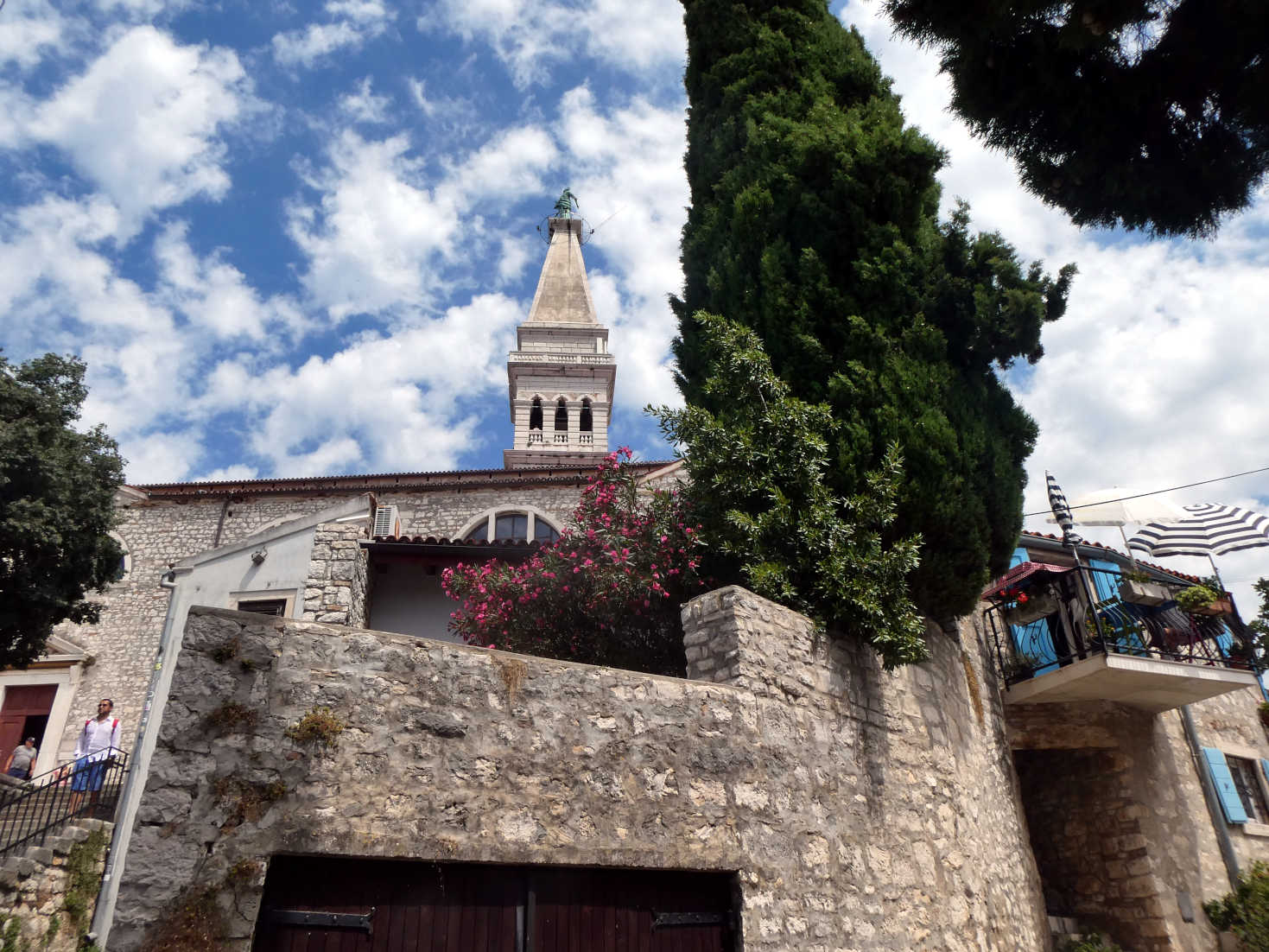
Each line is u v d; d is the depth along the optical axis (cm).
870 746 875
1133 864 1258
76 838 1098
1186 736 1444
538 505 2417
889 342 1033
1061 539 1639
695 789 679
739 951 647
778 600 877
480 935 550
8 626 1612
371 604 1410
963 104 696
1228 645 1384
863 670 916
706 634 795
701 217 1298
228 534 2388
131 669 2186
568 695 643
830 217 1098
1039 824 1372
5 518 1597
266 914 495
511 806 582
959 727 1084
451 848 546
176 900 470
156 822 482
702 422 998
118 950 452
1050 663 1288
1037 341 1088
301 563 1320
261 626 545
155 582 2309
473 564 1406
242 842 493
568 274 6359
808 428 975
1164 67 647
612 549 1038
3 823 1237
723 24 1377
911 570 983
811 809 762
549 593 1069
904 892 823
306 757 525
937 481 977
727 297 1143
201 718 510
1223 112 646
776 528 914
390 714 561
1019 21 648
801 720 797
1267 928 1192
